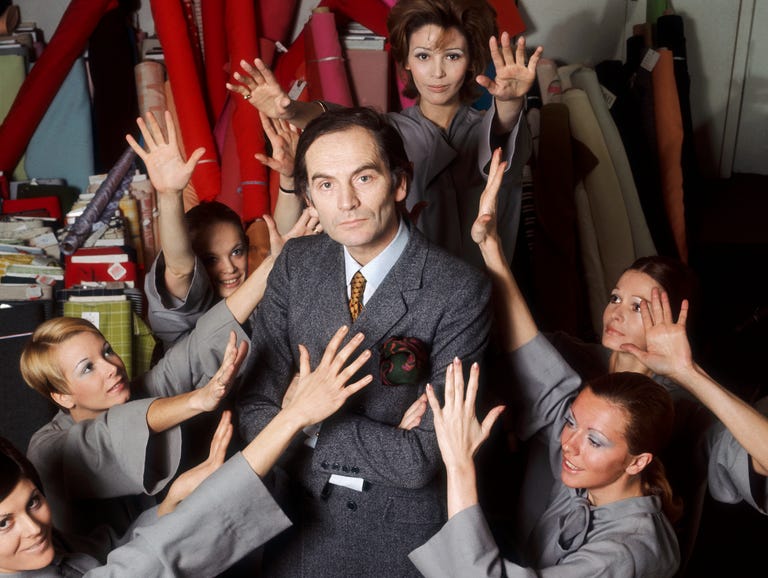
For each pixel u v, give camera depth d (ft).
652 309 7.88
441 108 10.15
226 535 6.57
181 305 9.80
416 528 7.02
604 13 18.28
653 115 16.56
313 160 6.61
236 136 14.28
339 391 6.43
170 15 14.64
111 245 13.37
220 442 7.13
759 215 17.97
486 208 7.52
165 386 8.93
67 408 8.50
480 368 7.51
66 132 15.34
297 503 7.23
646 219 16.24
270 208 14.19
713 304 15.74
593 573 7.07
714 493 8.23
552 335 9.92
